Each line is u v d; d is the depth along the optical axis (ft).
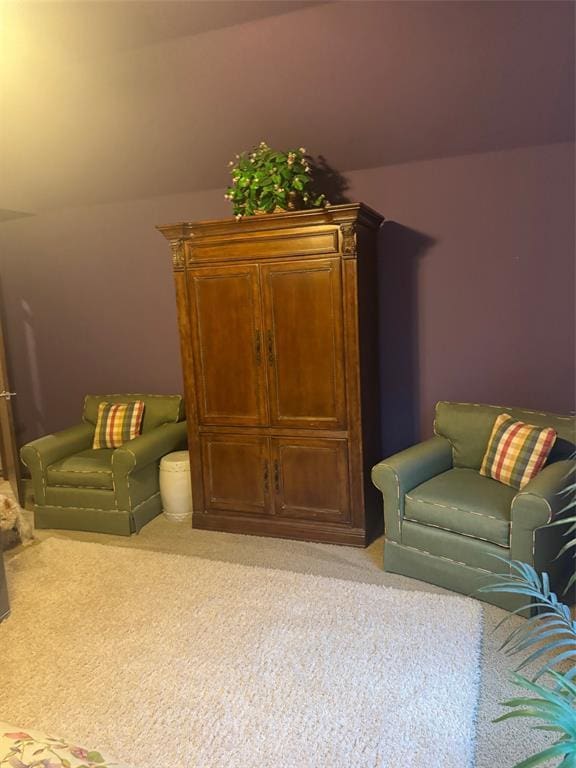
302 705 6.97
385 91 10.14
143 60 10.28
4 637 8.55
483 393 11.93
